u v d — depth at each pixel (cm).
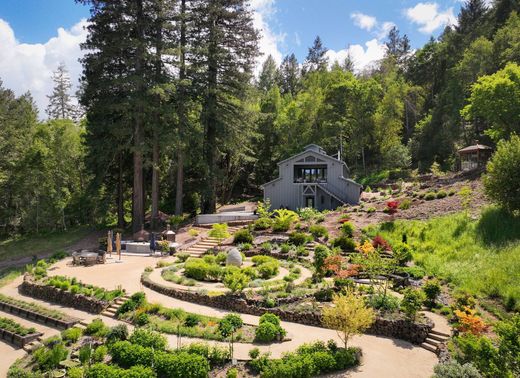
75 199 4669
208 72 3903
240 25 4059
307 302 1725
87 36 3475
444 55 6562
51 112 8131
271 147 6203
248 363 1252
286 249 2622
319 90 6438
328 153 6297
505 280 1734
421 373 1211
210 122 4056
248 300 1739
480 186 2922
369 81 5969
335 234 2823
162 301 1861
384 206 3256
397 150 5488
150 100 3466
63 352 1429
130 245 3183
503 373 1024
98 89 3425
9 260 3522
